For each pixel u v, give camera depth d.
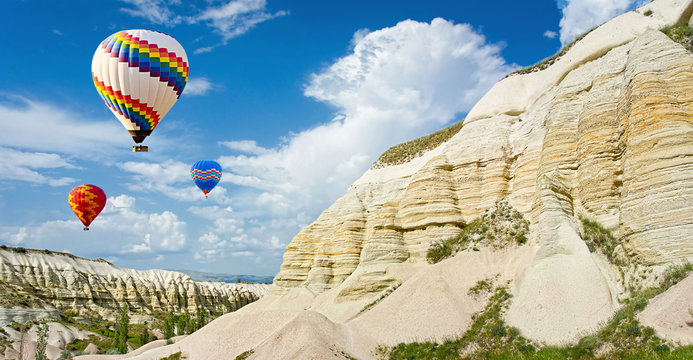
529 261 37.06
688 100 33.38
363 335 39.66
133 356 52.00
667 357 23.14
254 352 39.62
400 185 62.22
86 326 103.75
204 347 44.97
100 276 140.38
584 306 31.41
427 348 35.53
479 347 33.28
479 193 50.09
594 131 39.12
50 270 125.81
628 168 33.59
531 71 56.72
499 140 51.50
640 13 47.78
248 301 169.62
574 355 28.03
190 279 160.75
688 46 38.69
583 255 34.22
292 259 65.62
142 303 138.88
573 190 39.97
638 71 35.94
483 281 39.62
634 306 28.22
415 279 42.75
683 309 25.17
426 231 50.50
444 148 56.53
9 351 75.19
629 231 32.09
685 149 31.30
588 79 44.38
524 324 32.66
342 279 58.25
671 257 29.30
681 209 29.95
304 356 35.81
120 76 48.97
